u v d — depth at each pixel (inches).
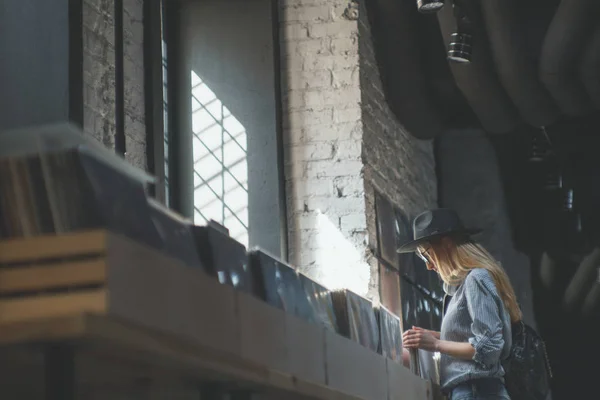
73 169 77.7
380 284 212.1
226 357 90.9
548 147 290.2
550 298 299.0
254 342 98.4
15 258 74.2
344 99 213.3
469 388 149.4
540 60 230.5
